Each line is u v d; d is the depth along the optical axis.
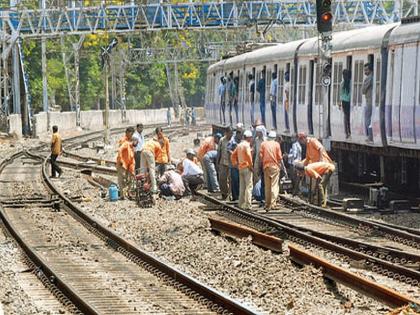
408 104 55.38
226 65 100.69
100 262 40.41
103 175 87.50
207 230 48.44
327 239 44.75
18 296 33.38
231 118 98.50
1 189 73.88
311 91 71.44
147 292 33.84
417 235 44.31
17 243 45.44
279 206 57.88
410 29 55.59
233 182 60.66
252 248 41.94
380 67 59.09
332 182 60.88
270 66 82.19
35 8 154.12
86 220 52.94
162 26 140.62
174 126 193.62
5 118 146.62
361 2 129.25
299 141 61.56
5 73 148.00
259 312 28.61
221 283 34.97
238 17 137.50
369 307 30.19
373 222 47.59
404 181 58.25
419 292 32.88
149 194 60.44
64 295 33.28
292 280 34.38
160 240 46.00
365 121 61.44
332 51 67.31
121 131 172.88
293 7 138.25
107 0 143.38
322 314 29.47
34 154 112.56
